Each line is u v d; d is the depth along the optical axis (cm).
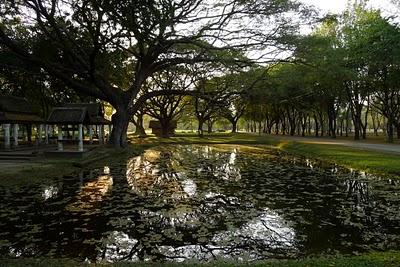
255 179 1766
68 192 1412
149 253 773
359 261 602
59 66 2886
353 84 4581
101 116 3959
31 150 2850
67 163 2123
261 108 7250
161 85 5769
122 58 3600
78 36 2898
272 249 795
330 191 1441
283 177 1823
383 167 1875
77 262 659
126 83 4462
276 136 6712
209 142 5109
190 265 626
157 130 7375
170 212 1105
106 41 2369
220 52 3044
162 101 6238
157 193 1405
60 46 2828
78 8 1988
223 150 3816
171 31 2661
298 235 892
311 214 1088
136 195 1366
